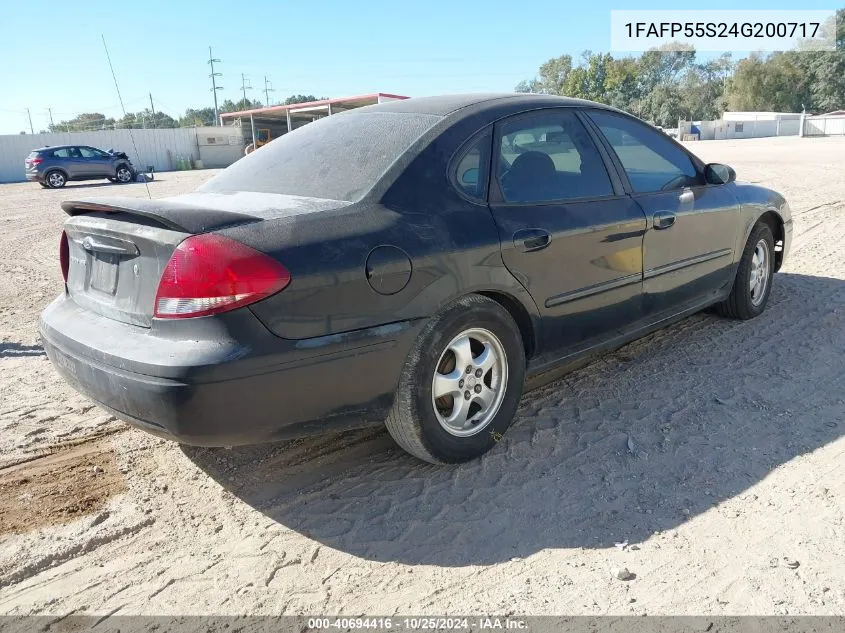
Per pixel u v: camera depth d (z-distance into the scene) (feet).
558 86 365.81
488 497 9.50
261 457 10.89
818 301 17.90
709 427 11.21
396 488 9.82
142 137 142.61
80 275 10.19
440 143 10.19
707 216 14.14
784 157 75.05
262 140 167.12
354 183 9.71
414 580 7.91
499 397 10.47
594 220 11.50
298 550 8.54
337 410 8.81
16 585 8.04
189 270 8.00
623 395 12.59
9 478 10.41
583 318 11.64
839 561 7.88
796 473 9.75
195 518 9.29
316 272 8.33
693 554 8.12
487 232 9.94
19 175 128.57
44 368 15.44
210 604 7.63
